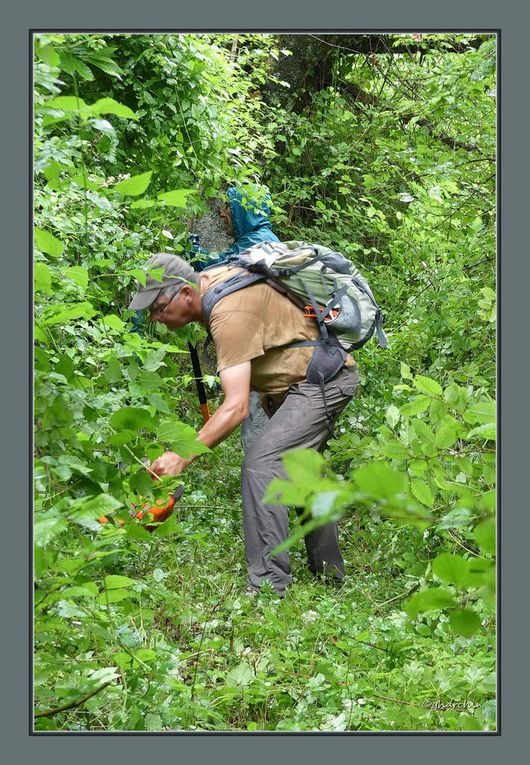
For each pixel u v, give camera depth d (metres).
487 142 6.69
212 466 6.33
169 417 3.84
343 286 4.88
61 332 3.72
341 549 5.41
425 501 2.86
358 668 3.38
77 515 2.20
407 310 6.28
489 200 6.20
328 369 4.78
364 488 1.47
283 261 4.75
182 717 2.83
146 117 5.58
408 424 2.98
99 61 3.60
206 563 4.71
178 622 3.74
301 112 9.52
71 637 2.92
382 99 9.48
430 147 7.41
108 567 4.20
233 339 4.52
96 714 2.78
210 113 5.75
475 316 5.52
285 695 3.13
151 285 4.58
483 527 1.91
